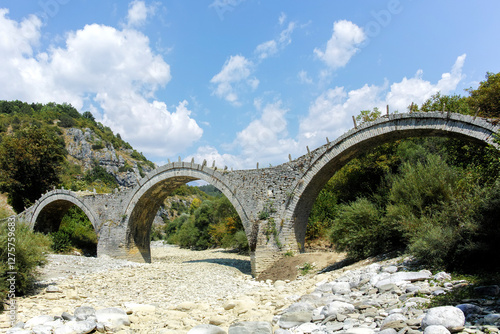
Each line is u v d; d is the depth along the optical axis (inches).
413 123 649.6
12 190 1786.4
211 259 1364.4
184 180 1157.7
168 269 918.4
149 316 449.7
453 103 995.3
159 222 4522.6
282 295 528.1
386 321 292.8
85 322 373.4
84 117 6791.3
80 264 944.3
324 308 368.2
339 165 821.2
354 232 686.5
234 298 577.0
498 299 312.3
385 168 1019.9
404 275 433.4
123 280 751.1
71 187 2161.7
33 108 6043.3
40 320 404.2
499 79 910.4
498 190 451.5
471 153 814.5
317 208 1273.4
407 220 588.7
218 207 2059.5
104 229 1279.5
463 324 257.9
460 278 410.3
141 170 6112.2
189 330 355.9
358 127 734.5
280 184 869.2
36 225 1592.0
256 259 841.5
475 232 447.2
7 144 1809.8
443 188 589.9
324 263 753.0
